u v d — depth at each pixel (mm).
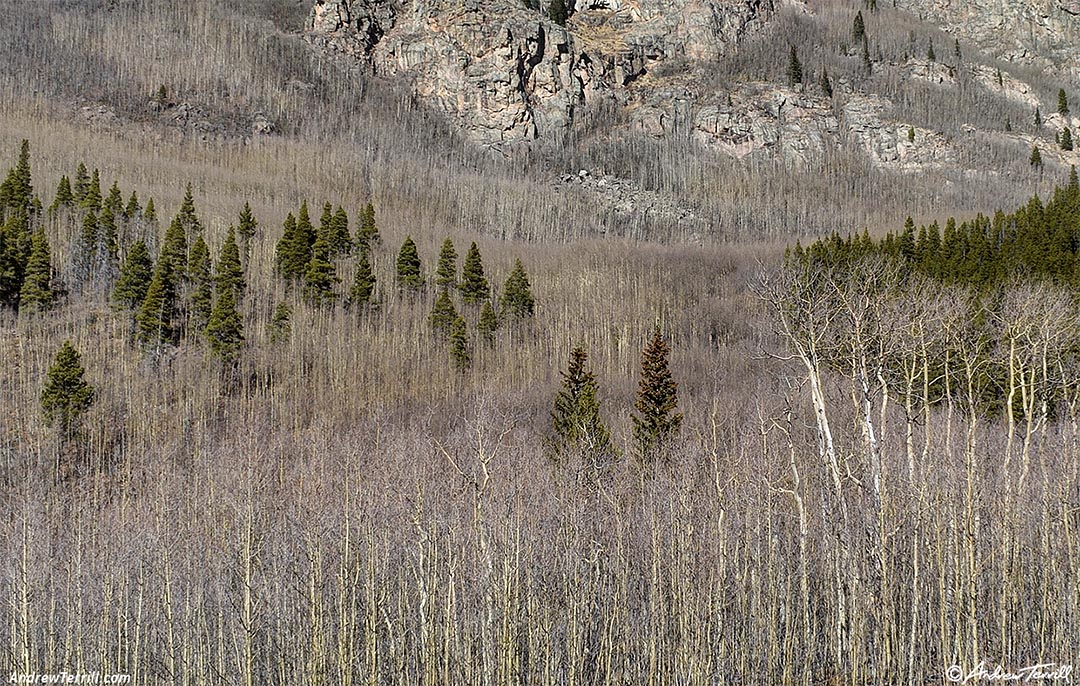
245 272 92562
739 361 69375
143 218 97562
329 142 168875
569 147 189000
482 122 191875
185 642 35062
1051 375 45875
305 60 192750
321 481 45281
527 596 35875
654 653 33906
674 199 169250
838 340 44781
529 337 88250
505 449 48094
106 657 36406
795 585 38156
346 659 36375
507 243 134375
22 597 36625
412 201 151250
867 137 187625
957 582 33062
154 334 73562
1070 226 83188
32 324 74562
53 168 116062
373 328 86250
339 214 105125
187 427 62281
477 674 34656
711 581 35531
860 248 86500
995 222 96312
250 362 74125
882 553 33406
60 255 87562
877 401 50438
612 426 60156
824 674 35531
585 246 128875
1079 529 35344
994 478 41531
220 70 180250
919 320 44062
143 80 170875
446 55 197625
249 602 34625
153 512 47000
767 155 184750
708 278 104375
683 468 40844
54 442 56625
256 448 53906
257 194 130625
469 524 39094
